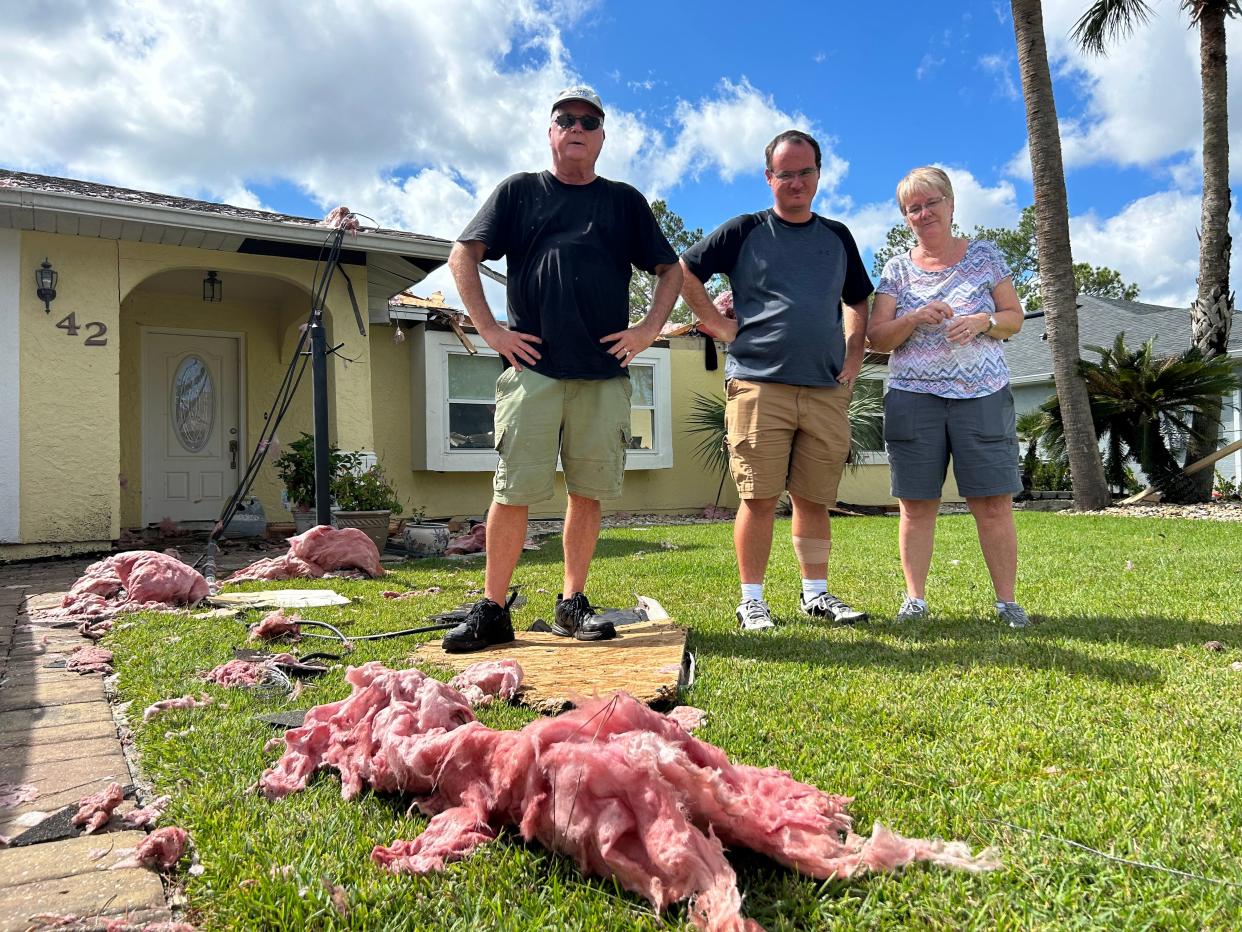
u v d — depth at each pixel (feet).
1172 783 5.08
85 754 6.19
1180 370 37.24
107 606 12.62
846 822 4.50
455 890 4.01
